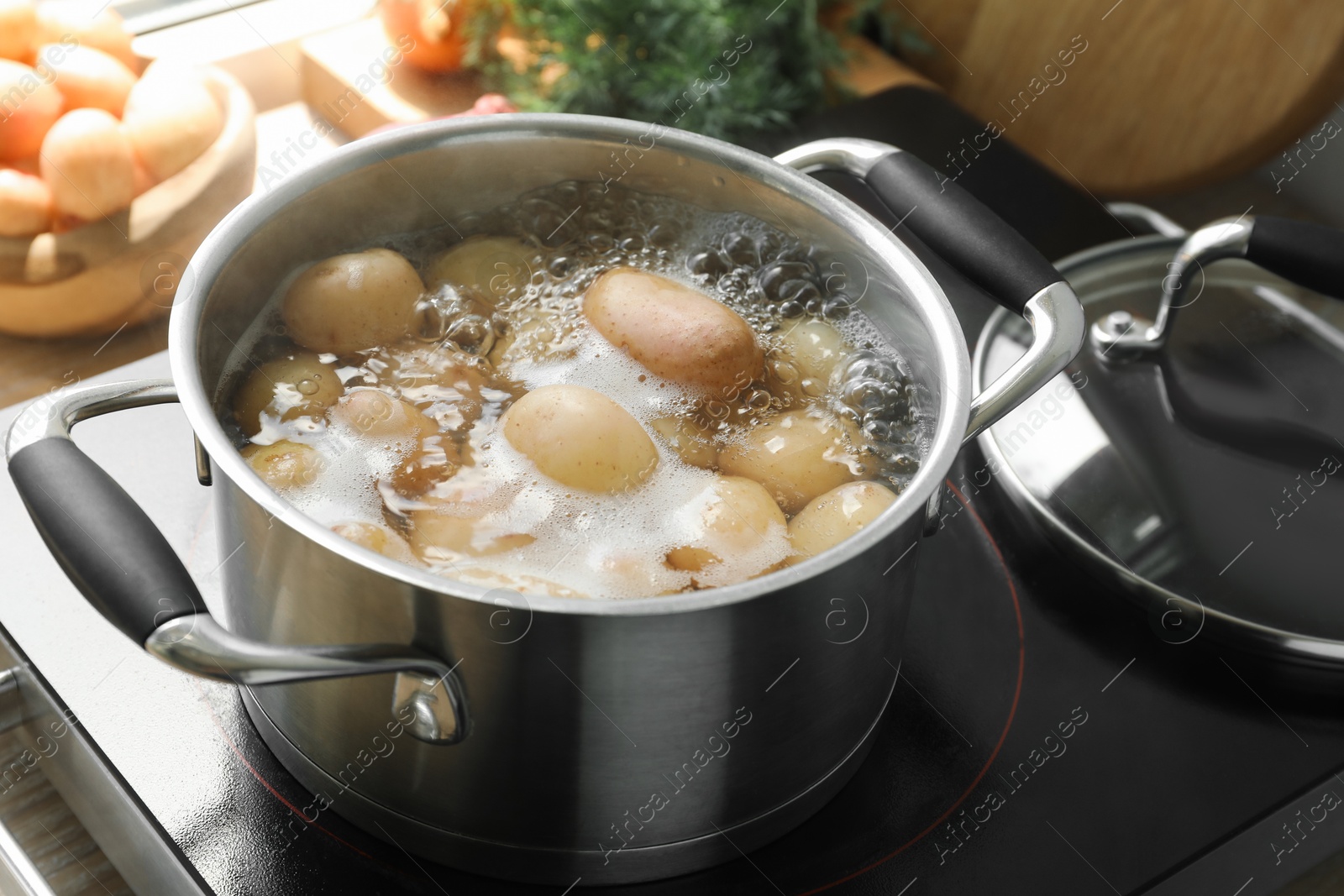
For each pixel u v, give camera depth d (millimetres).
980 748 616
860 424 594
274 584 521
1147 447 685
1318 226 661
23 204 803
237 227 557
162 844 571
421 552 537
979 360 715
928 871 585
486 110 926
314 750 567
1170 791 608
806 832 591
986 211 609
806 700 539
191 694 609
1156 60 1022
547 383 591
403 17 943
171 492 662
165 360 714
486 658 501
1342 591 644
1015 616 652
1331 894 655
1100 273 750
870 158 634
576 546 542
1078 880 585
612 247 648
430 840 568
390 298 596
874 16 1151
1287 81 962
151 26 997
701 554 543
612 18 948
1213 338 726
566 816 548
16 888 619
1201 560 652
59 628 622
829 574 499
